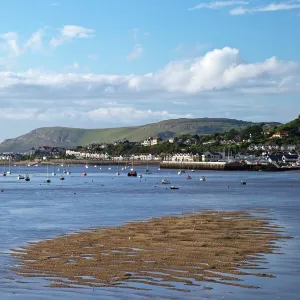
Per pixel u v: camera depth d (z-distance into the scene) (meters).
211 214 72.62
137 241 48.41
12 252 43.47
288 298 30.47
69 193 131.00
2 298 30.14
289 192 128.88
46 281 33.91
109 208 85.69
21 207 88.62
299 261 39.72
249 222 62.28
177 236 51.25
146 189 147.75
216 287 32.56
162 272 36.09
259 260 40.03
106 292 31.39
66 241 48.81
